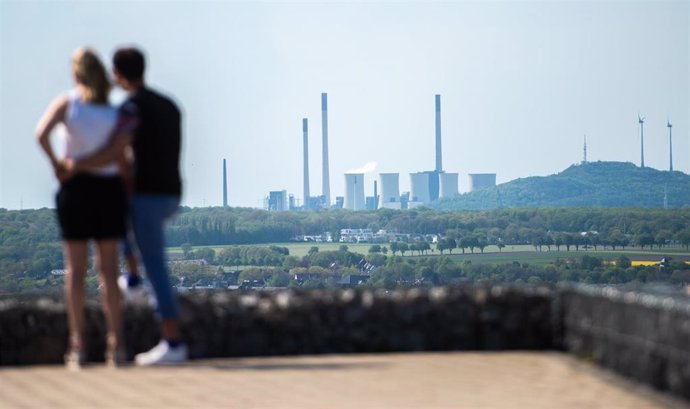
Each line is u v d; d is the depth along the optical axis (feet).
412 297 68.90
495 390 54.03
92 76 65.00
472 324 68.74
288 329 68.33
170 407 49.88
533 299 68.39
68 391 54.19
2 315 66.59
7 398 52.11
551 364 62.23
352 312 68.59
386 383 56.24
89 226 64.23
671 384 52.24
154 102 66.95
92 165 64.03
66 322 67.26
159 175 66.69
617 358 58.59
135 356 68.03
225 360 66.74
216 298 68.64
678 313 51.55
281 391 54.03
